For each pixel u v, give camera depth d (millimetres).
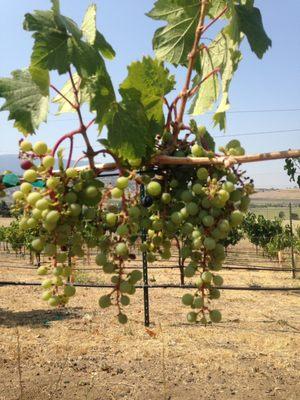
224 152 1636
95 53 1532
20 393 5898
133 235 1643
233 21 1800
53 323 9883
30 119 1578
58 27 1496
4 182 1636
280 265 22266
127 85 1655
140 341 8445
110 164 1607
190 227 1652
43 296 1724
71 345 8141
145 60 1657
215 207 1624
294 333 9336
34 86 1614
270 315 11234
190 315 1668
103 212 1639
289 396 6051
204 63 2082
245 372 6918
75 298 13047
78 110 1531
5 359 7270
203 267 1671
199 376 6734
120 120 1597
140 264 21219
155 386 6316
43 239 1653
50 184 1532
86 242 1639
